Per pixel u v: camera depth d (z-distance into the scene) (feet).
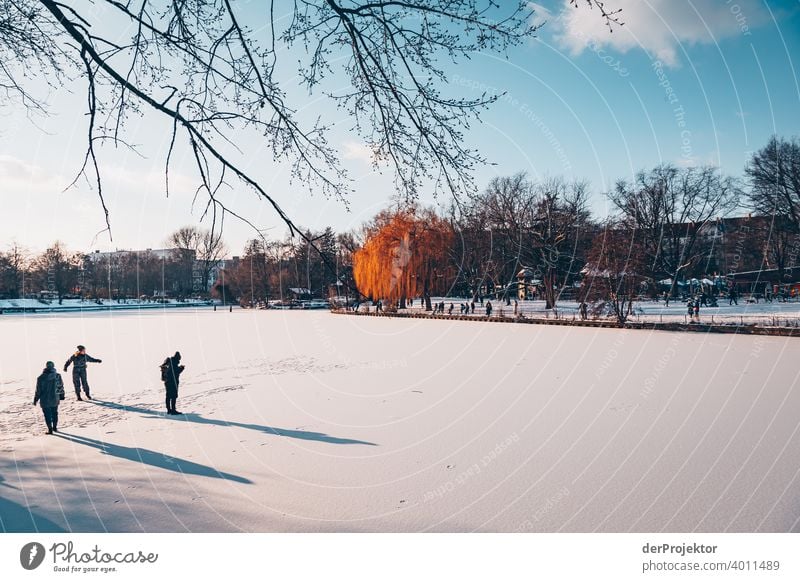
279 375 53.98
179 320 154.71
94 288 255.70
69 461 25.96
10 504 20.53
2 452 27.66
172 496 21.43
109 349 80.69
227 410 38.06
